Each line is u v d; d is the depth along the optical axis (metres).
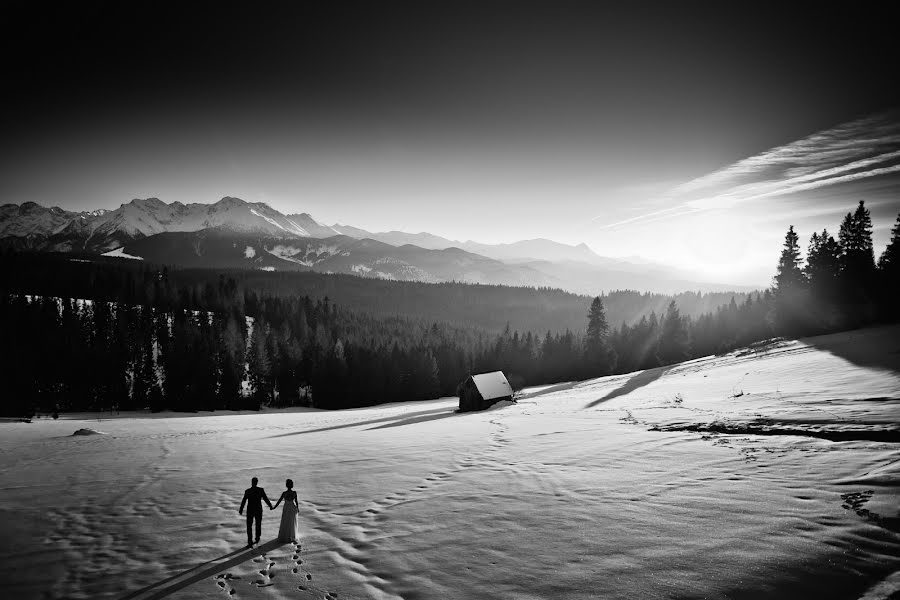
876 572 8.29
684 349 92.44
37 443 36.94
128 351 104.94
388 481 17.70
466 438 27.52
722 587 8.30
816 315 65.00
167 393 98.25
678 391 40.38
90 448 32.38
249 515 12.19
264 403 107.50
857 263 64.44
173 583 10.00
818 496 11.76
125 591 9.72
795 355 45.53
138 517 14.61
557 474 16.47
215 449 29.56
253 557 11.25
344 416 67.06
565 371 104.44
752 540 9.88
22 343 98.94
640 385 52.94
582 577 9.11
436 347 131.88
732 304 103.25
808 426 18.34
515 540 11.09
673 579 8.72
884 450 14.44
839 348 43.38
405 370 111.44
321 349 118.75
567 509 12.80
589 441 22.12
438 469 19.19
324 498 15.92
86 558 11.49
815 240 70.62
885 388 25.02
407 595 8.99
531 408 47.16
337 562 10.72
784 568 8.70
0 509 15.84
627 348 103.69
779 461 14.99
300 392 118.38
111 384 97.81
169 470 22.22
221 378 101.44
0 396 82.62
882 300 58.12
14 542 12.64
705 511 11.65
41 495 17.70
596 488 14.38
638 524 11.32
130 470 22.56
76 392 94.94
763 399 28.06
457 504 14.09
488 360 113.25
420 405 86.69
